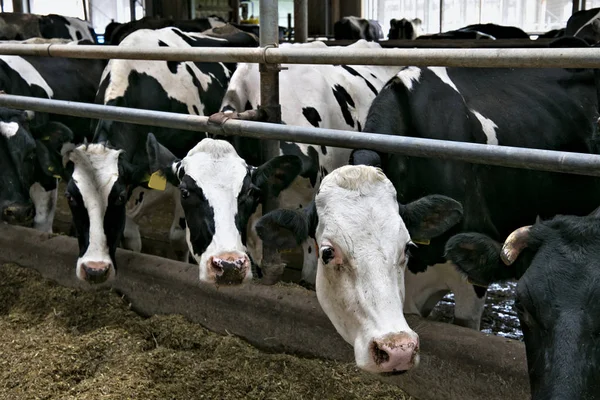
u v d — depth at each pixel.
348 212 2.82
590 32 8.28
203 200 3.69
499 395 3.17
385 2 20.31
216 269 3.52
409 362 2.63
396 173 3.73
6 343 4.05
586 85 4.95
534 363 2.46
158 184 4.09
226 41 6.57
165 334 4.08
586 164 2.65
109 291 4.59
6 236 5.17
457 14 19.23
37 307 4.57
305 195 4.73
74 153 4.50
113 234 4.44
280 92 4.68
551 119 4.56
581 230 2.52
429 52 3.01
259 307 3.96
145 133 4.99
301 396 3.41
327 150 4.71
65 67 6.48
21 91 5.97
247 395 3.45
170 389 3.49
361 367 2.71
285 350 3.88
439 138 3.90
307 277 4.88
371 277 2.73
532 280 2.44
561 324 2.30
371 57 3.19
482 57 2.87
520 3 18.12
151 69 5.33
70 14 19.80
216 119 3.67
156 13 16.89
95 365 3.83
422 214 3.03
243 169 3.80
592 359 2.24
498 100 4.36
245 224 3.83
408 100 3.90
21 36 11.32
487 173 4.02
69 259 4.79
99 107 4.09
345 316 2.85
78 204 4.39
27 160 5.24
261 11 3.92
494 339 3.28
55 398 3.50
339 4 19.25
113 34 11.07
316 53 3.38
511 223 4.31
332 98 4.98
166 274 4.38
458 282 3.87
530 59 2.77
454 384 3.29
